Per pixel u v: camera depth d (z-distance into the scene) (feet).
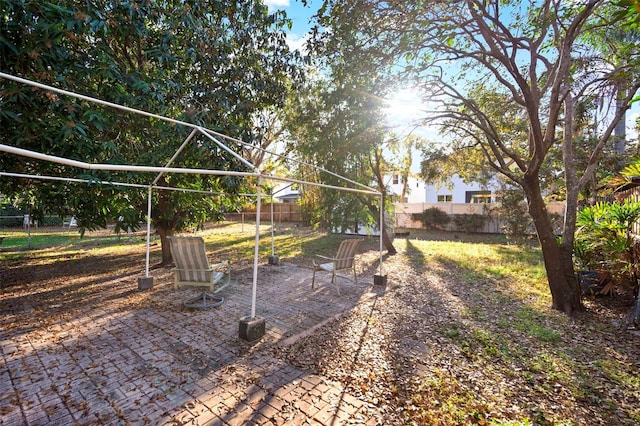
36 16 12.07
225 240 41.86
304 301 16.08
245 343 11.13
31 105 12.42
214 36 18.97
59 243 38.09
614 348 11.02
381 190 31.27
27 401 7.74
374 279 19.36
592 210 17.42
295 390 8.34
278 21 21.43
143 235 45.39
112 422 7.05
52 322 12.89
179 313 14.12
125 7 13.74
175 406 7.63
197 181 24.21
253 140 21.21
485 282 19.99
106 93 14.69
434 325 12.99
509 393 8.39
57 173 17.33
